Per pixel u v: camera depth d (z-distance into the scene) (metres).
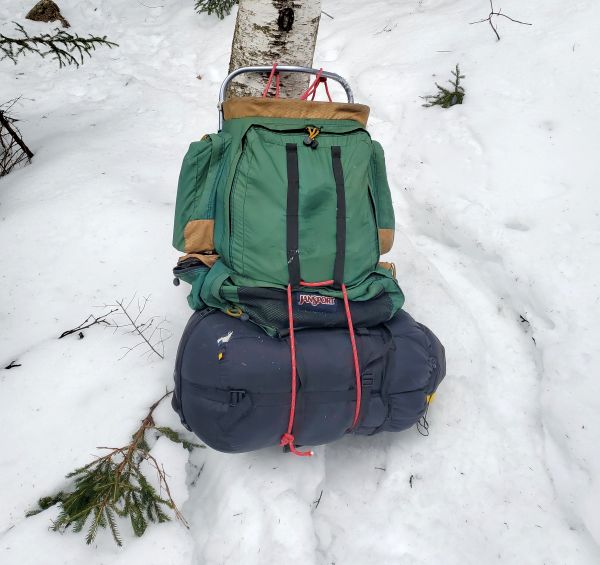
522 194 2.89
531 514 2.04
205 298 1.93
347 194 1.92
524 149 3.05
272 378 1.74
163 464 2.03
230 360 1.75
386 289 2.02
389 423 1.93
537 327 2.49
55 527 1.80
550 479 2.13
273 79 2.81
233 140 2.02
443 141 3.25
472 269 2.84
